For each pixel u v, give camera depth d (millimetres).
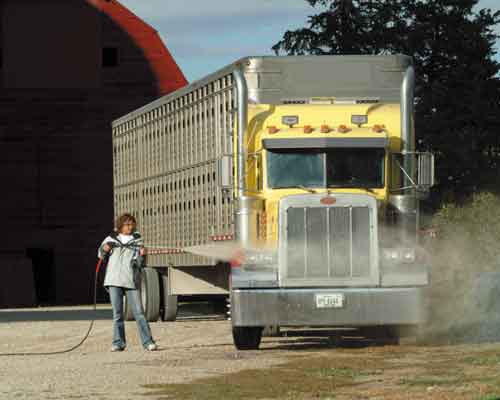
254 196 31375
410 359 26469
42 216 93562
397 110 32750
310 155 31531
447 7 97250
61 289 93438
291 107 32469
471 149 90000
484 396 19422
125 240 31312
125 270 31125
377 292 29922
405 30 96500
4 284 90500
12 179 93375
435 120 91438
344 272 30031
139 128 51062
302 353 29031
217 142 39094
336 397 20031
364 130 31781
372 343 31984
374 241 30062
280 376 23375
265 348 31281
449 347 29594
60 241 93688
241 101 32031
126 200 53500
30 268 91438
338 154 31594
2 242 93062
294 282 29984
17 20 94000
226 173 31234
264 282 30062
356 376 23078
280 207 30109
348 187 31531
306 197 30141
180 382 22656
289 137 31453
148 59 96000
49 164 93938
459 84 94812
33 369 25969
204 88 40938
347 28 97062
